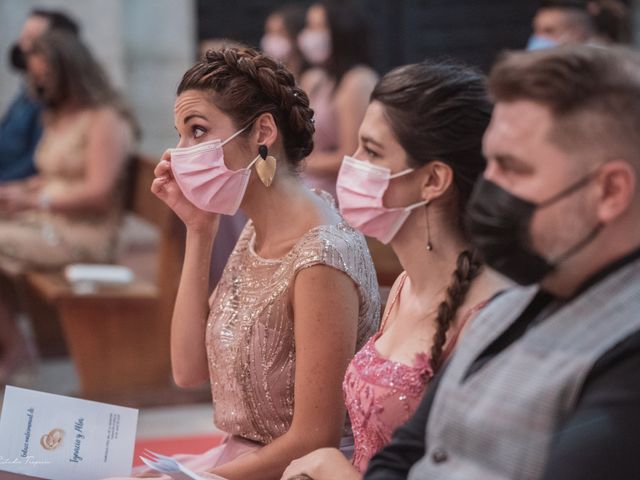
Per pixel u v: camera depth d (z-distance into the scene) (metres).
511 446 2.55
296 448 3.72
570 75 2.50
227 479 3.71
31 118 9.45
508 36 15.11
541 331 2.61
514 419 2.55
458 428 2.65
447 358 3.25
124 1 13.74
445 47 15.00
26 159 9.43
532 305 2.75
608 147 2.50
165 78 13.90
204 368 4.41
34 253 8.69
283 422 3.99
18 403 3.87
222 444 4.27
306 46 9.09
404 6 14.84
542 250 2.56
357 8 9.13
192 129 4.05
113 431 3.96
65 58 8.61
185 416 7.81
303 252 3.85
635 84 2.50
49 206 8.70
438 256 3.39
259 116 4.00
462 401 2.65
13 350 8.92
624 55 2.54
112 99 8.80
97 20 13.20
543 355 2.57
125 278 8.45
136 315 8.31
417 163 3.33
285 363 3.95
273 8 14.70
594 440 2.39
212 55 4.07
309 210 4.04
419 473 2.70
